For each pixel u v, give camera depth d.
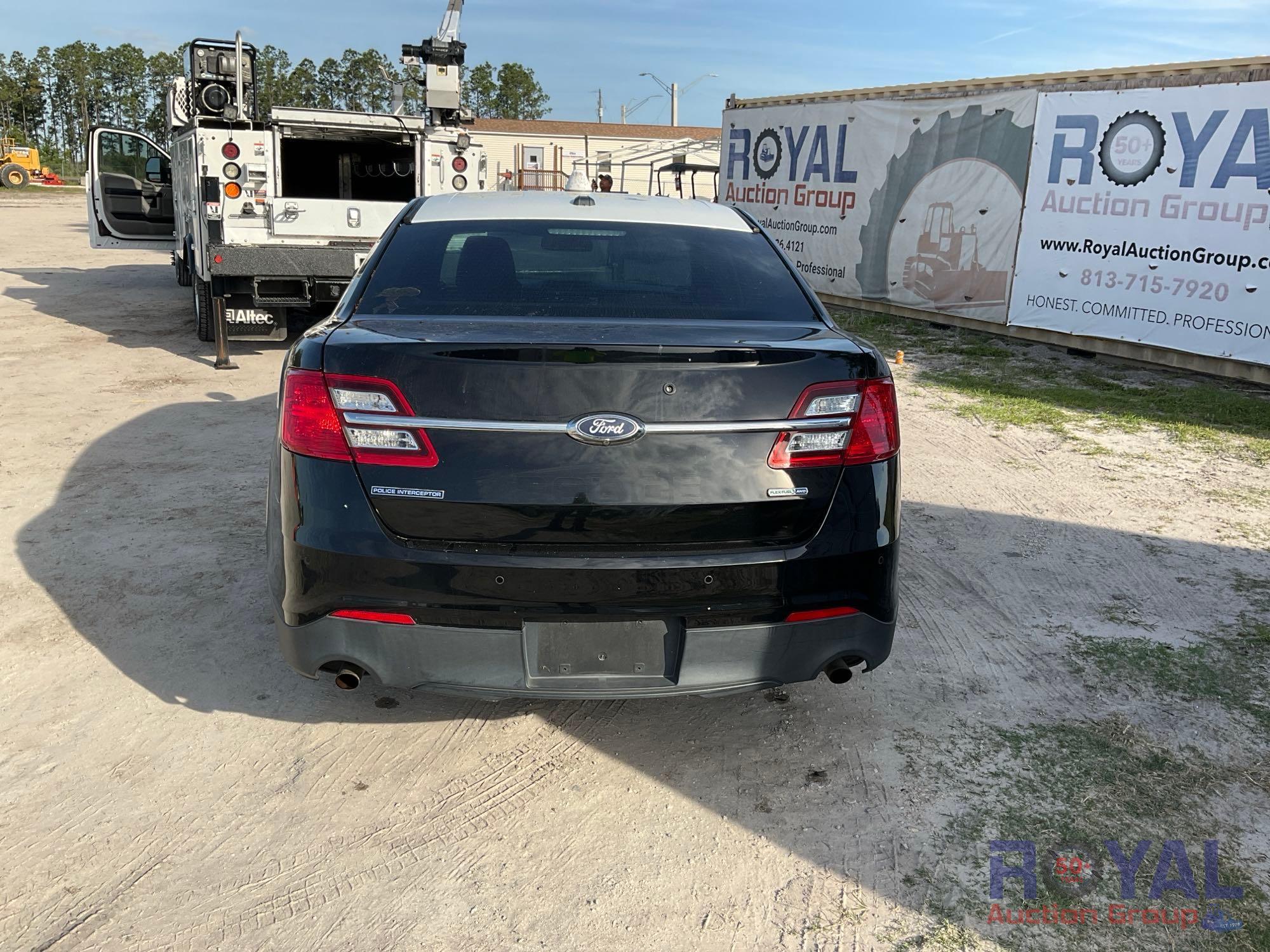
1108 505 5.45
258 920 2.30
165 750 2.98
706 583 2.49
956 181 11.41
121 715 3.16
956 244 11.52
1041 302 10.48
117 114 130.50
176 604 3.96
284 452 2.58
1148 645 3.77
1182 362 9.15
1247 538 4.95
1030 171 10.41
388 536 2.47
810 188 13.97
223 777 2.85
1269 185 8.21
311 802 2.75
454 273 3.18
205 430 6.66
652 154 35.56
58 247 21.98
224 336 8.88
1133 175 9.32
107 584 4.13
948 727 3.18
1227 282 8.63
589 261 3.29
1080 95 9.76
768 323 3.00
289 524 2.55
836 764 2.97
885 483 2.65
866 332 11.68
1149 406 7.86
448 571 2.45
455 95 10.12
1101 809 2.76
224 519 4.92
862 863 2.54
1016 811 2.75
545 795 2.81
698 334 2.72
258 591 4.10
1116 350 9.73
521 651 2.51
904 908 2.38
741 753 3.04
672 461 2.46
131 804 2.72
